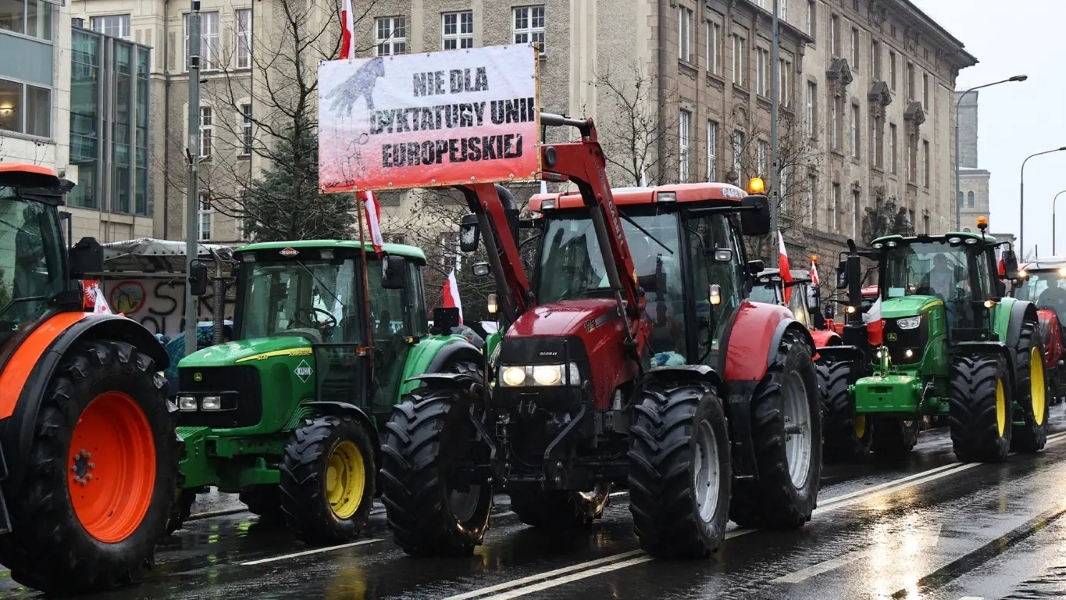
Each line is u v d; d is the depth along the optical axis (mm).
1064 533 10781
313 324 12609
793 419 11758
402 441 9914
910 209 62688
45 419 8633
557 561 9836
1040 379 18859
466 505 10328
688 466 9523
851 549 10133
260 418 11891
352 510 11742
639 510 9570
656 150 37312
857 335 17547
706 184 11023
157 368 10055
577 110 38344
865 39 57062
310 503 11188
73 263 9391
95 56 40094
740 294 11695
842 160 53969
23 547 8617
